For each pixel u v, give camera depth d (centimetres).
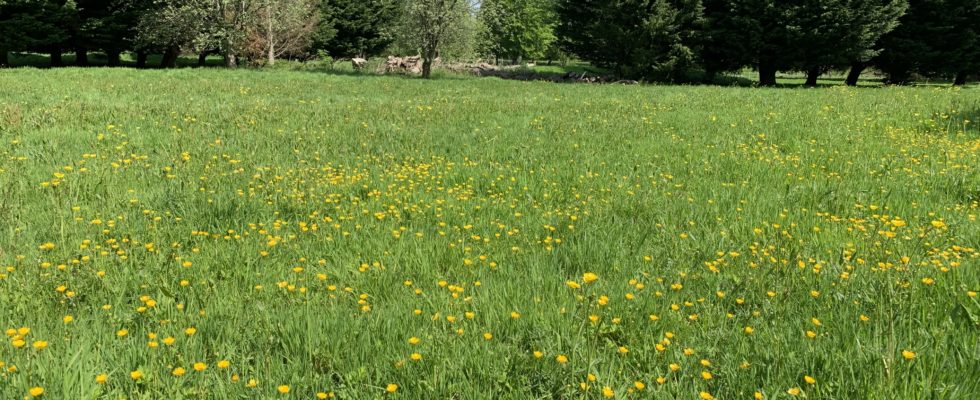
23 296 353
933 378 265
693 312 362
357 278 409
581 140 1078
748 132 1153
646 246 488
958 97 1745
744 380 273
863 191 650
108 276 389
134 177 675
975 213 590
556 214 598
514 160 885
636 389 272
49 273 379
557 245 491
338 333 319
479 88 2584
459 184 742
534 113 1496
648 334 323
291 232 515
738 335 317
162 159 784
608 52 4041
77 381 260
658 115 1445
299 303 366
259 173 733
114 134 952
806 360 286
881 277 386
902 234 504
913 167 805
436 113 1459
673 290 389
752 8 3669
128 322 331
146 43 3722
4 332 301
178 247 461
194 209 559
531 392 274
